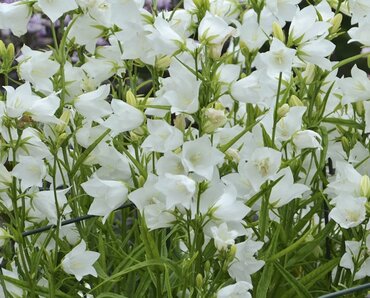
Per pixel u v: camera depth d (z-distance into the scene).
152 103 1.28
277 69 1.26
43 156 1.29
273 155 1.22
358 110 1.39
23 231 1.32
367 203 1.25
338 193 1.30
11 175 1.29
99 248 1.33
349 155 1.43
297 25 1.28
